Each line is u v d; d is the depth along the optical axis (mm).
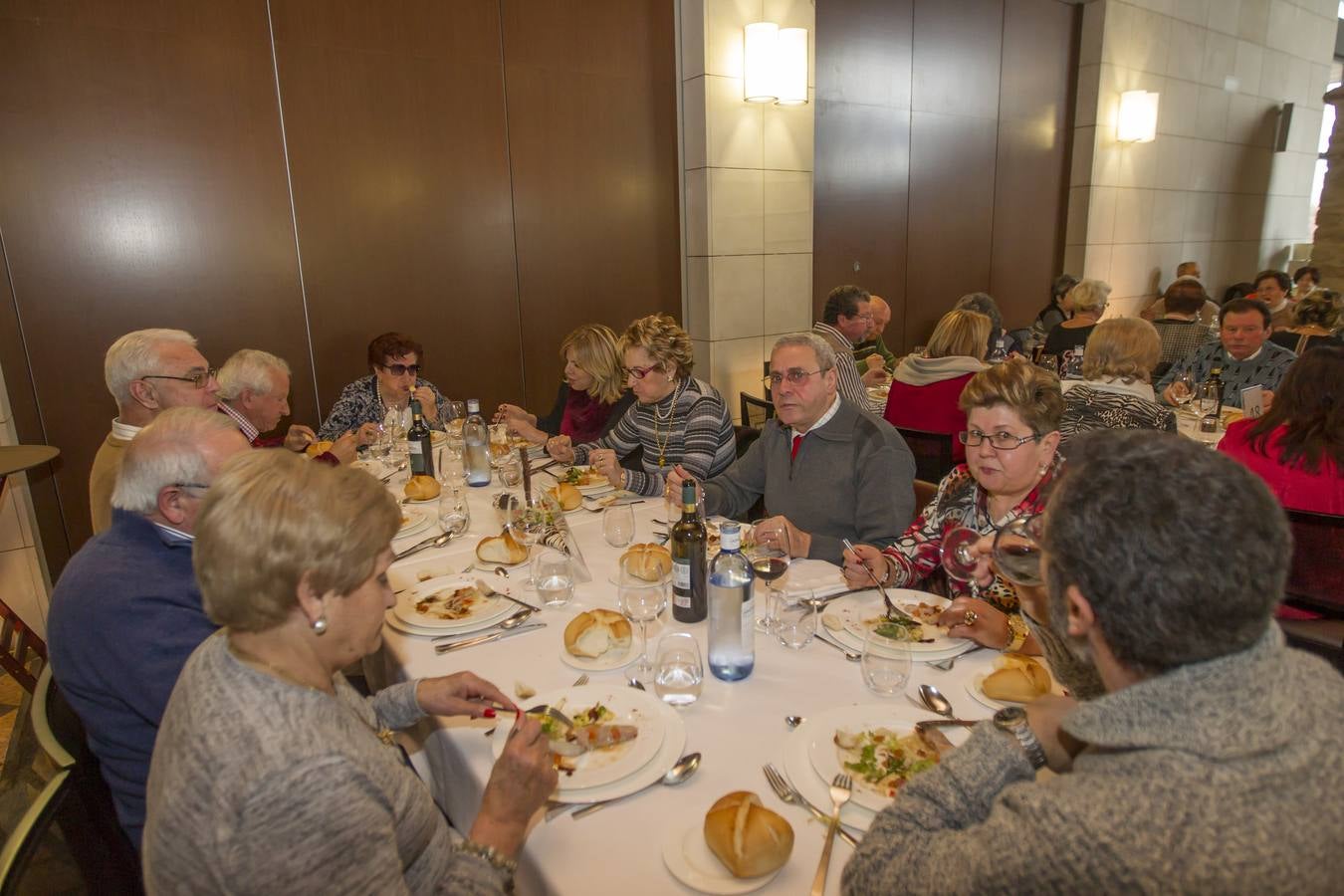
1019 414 1499
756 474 2297
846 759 1015
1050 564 673
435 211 3752
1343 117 6953
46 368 3000
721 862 867
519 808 935
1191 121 7250
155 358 2104
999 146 5930
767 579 1517
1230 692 574
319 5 3336
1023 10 5828
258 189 3314
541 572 1623
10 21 2781
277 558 781
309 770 724
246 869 696
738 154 4355
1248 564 563
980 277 6090
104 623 1207
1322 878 523
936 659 1296
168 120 3096
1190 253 7742
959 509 1715
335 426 3369
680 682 1210
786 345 1978
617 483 2383
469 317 3934
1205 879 520
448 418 3416
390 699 1185
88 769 1163
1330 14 8469
